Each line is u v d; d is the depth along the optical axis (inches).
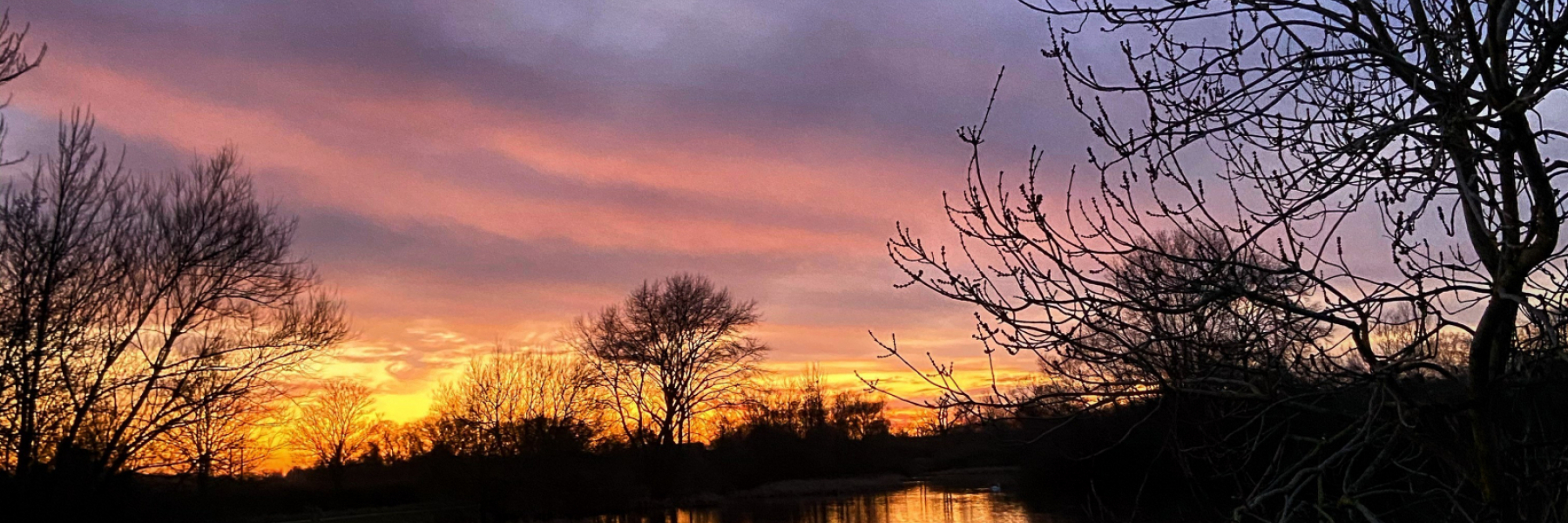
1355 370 203.0
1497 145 189.6
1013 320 200.1
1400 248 206.4
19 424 864.9
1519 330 233.3
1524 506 215.5
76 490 896.3
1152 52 210.8
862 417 2709.2
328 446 2368.4
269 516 1609.3
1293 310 193.2
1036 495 1264.8
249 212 1053.2
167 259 986.1
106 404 939.3
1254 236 191.0
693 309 2161.7
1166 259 212.5
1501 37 185.3
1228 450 219.3
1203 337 209.5
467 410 1863.9
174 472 987.9
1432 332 198.2
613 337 2148.1
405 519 1807.3
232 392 1002.1
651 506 2037.4
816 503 1996.8
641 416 2148.1
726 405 2203.5
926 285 209.6
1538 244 182.7
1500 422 219.3
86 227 927.7
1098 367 211.9
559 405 1946.4
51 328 892.6
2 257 868.6
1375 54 197.6
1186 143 196.9
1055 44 207.3
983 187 202.1
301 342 1071.6
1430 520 246.1
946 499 1886.1
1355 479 248.4
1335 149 193.8
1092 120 201.2
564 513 1818.4
